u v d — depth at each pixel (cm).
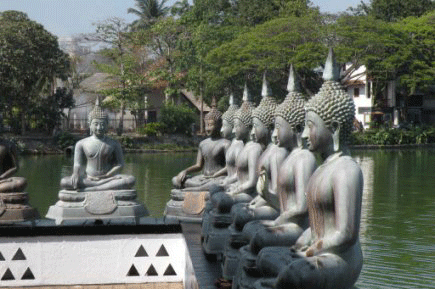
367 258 1257
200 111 5962
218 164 1319
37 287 1101
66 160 4066
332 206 500
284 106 690
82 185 1237
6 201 1180
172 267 1135
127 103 5372
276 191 695
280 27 4900
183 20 5819
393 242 1417
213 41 5319
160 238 1135
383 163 3825
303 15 5709
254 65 4872
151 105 5691
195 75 5344
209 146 1321
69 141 4706
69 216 1195
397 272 1150
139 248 1130
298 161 614
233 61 4925
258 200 746
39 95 4934
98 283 1120
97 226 1120
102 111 1317
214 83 5050
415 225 1638
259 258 535
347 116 516
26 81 4534
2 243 1097
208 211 1002
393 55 5047
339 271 481
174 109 5388
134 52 5541
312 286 473
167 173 3181
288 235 595
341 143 520
